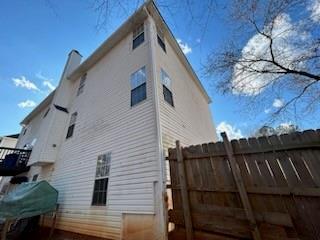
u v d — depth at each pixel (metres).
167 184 3.96
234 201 2.92
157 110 5.02
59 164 8.08
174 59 8.93
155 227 3.66
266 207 2.61
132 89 6.30
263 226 2.54
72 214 5.95
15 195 5.80
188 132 7.05
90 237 4.91
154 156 4.41
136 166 4.68
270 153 2.79
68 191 6.70
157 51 6.90
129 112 5.81
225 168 3.18
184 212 3.34
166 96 6.29
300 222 2.30
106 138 6.18
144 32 7.31
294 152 2.60
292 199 2.44
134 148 5.00
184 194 3.49
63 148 8.45
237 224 2.77
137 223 4.00
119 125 5.92
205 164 3.47
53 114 9.35
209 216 3.10
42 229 6.64
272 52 4.88
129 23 7.87
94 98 8.26
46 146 8.43
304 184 2.38
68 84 11.11
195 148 3.72
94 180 5.80
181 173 3.70
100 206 5.09
